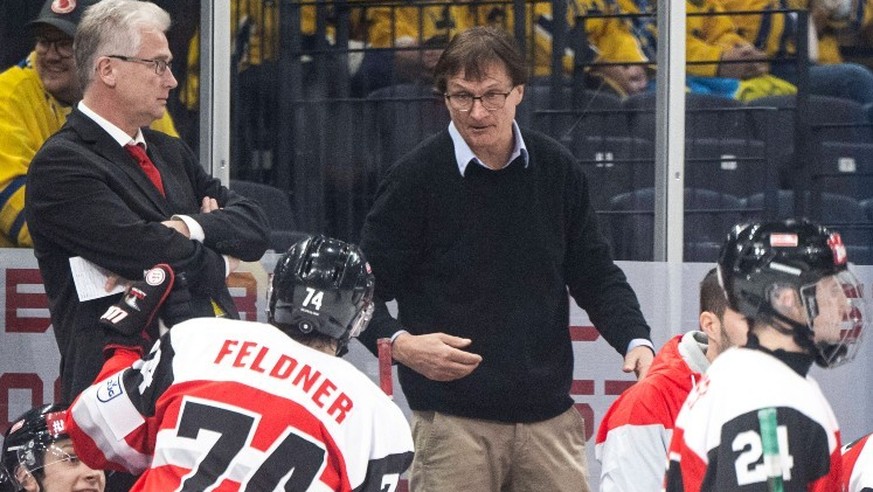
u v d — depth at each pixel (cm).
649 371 1234
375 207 1453
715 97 2070
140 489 984
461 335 1429
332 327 1027
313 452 975
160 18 1388
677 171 1764
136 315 1181
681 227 1767
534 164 1437
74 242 1334
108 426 1066
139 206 1370
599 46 1973
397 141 1880
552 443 1458
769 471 827
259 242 1433
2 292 1683
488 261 1426
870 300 1795
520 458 1452
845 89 2120
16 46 1730
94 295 1329
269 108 1819
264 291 1711
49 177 1335
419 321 1451
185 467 966
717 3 2188
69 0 1633
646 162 1930
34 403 1700
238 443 966
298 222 1838
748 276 882
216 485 957
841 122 2102
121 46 1359
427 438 1444
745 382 857
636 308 1480
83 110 1377
